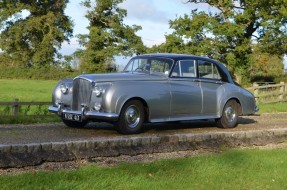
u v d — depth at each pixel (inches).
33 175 235.0
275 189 254.5
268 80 1894.7
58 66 2758.4
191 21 1518.2
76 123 400.5
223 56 1530.5
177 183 249.1
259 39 1567.4
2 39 2925.7
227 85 429.4
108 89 338.6
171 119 377.1
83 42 2598.4
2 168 248.4
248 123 501.7
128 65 403.9
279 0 1455.5
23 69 2662.4
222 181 261.7
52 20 2832.2
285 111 710.5
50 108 380.2
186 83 387.9
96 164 274.4
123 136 343.9
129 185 237.1
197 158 307.0
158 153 316.2
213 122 478.6
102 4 2551.7
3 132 361.4
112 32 2583.7
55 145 272.1
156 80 366.9
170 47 1536.7
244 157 322.7
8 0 2908.5
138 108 354.3
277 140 398.6
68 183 229.0
